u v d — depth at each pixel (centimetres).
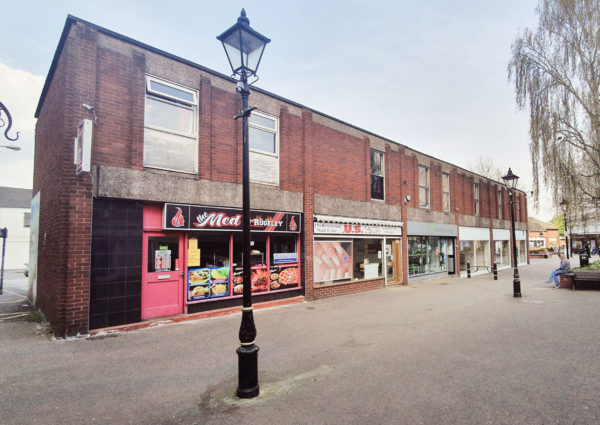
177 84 849
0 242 3322
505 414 377
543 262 3562
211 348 619
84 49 708
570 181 1475
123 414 384
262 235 1026
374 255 1427
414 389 446
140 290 757
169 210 792
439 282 1680
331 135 1260
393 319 859
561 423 357
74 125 686
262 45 486
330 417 375
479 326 787
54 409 393
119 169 731
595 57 1379
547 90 1472
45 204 880
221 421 369
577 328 766
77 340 649
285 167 1075
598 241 5509
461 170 2152
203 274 873
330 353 598
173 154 838
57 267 677
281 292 1052
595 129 1388
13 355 568
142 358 566
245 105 471
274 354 595
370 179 1416
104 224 716
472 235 2208
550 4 1462
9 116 742
